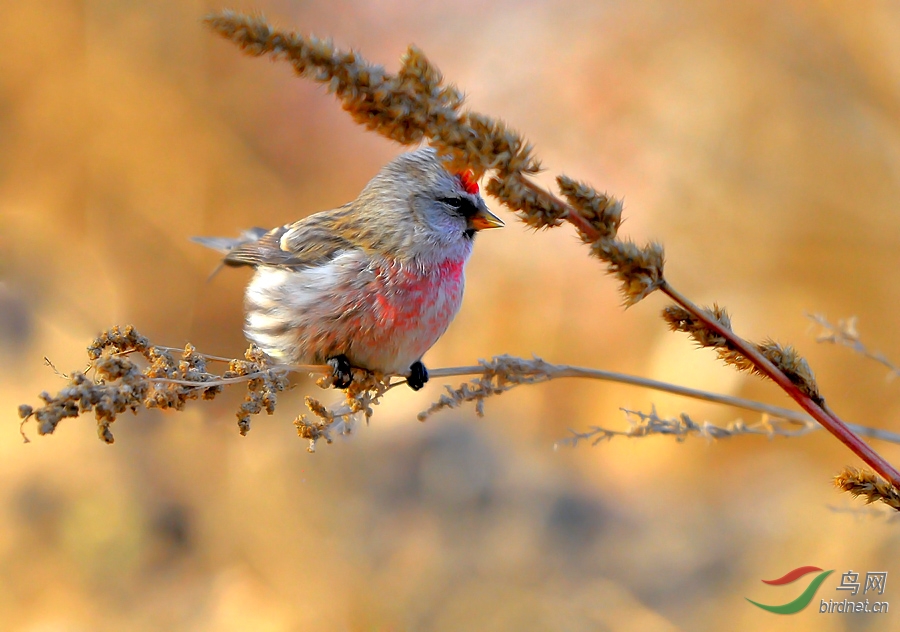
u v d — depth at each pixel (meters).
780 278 10.55
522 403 11.89
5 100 11.90
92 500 9.99
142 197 12.29
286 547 9.36
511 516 10.07
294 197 12.82
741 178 10.77
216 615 8.91
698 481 10.63
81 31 11.96
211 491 9.91
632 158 11.30
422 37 12.80
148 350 4.88
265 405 5.00
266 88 12.79
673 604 8.90
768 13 10.77
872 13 10.24
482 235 12.66
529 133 11.70
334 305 6.95
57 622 9.00
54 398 4.04
